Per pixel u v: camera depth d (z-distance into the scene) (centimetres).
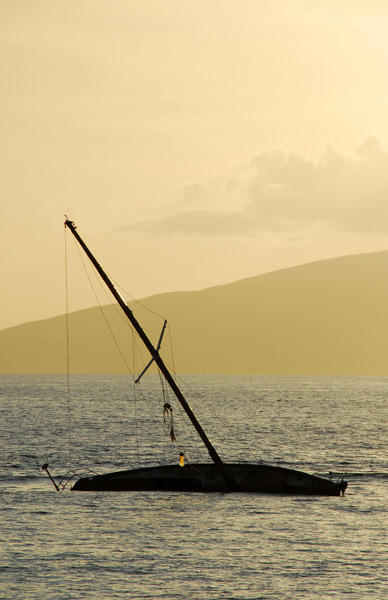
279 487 17812
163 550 13100
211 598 10831
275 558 12669
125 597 10862
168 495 17688
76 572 11912
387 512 16000
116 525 14812
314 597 10888
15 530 14400
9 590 11112
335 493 17688
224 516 15550
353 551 13075
